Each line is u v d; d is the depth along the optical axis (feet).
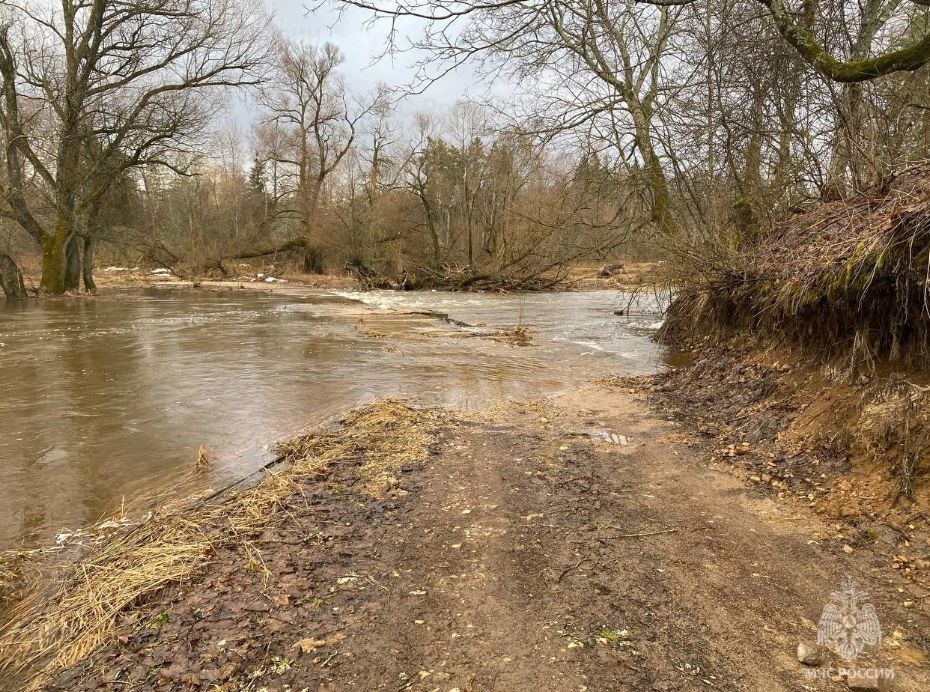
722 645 8.59
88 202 85.46
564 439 18.43
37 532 12.85
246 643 8.62
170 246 152.87
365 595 9.84
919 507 11.49
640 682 7.84
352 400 23.93
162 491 14.87
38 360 33.27
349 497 13.88
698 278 32.22
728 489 14.16
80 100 80.53
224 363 32.35
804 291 18.83
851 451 13.79
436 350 37.11
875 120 24.03
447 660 8.27
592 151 43.19
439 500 13.73
